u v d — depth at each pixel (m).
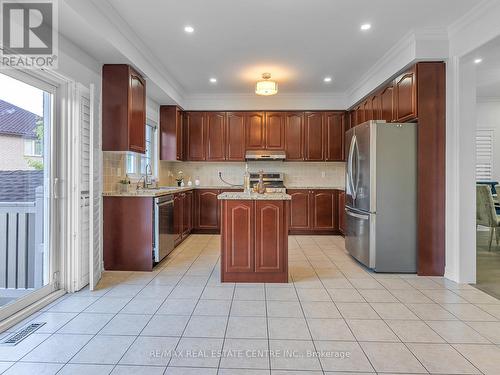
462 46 3.25
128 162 4.82
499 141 6.60
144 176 5.04
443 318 2.54
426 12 3.06
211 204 6.20
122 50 3.28
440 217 3.61
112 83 3.60
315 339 2.20
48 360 1.93
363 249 3.88
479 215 5.12
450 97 3.47
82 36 2.86
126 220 3.79
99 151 3.53
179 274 3.65
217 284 3.31
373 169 3.69
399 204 3.70
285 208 3.37
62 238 3.05
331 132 6.20
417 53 3.46
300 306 2.76
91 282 3.11
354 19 3.18
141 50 3.78
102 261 3.76
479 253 4.82
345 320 2.49
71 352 2.02
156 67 4.36
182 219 5.26
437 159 3.60
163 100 5.43
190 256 4.46
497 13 2.80
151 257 3.77
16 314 2.46
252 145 6.23
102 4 2.80
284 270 3.37
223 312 2.62
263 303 2.82
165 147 5.84
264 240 3.37
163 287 3.22
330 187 6.17
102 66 3.59
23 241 2.71
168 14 3.08
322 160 6.22
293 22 3.25
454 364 1.92
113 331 2.29
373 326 2.40
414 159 3.68
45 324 2.40
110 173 3.96
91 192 3.11
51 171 2.97
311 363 1.92
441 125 3.57
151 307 2.72
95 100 3.44
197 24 3.29
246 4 2.90
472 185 3.39
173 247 4.61
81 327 2.36
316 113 6.23
